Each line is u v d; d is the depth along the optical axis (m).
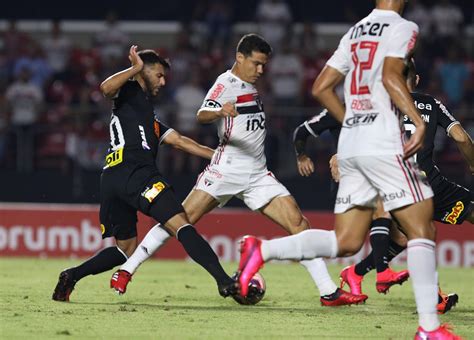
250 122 21.78
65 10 64.25
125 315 19.20
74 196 47.44
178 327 17.64
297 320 18.91
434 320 15.61
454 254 37.81
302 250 16.19
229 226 38.38
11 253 38.81
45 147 48.06
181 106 49.66
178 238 20.19
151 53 21.23
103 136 47.81
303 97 51.56
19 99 49.41
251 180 21.94
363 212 16.64
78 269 21.44
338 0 62.25
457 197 22.38
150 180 20.52
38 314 19.16
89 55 55.22
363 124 16.25
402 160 15.96
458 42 55.41
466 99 51.88
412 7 57.09
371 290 26.20
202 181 22.14
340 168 16.75
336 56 16.84
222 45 57.09
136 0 64.31
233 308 20.77
